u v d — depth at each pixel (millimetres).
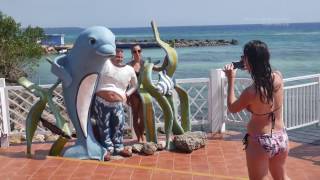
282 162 3781
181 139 6680
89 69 6152
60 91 7621
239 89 7793
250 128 3705
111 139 6469
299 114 8000
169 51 6969
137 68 6953
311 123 8227
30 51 21031
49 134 7781
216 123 8031
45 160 6121
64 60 6340
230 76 3766
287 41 74688
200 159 6312
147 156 6469
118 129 6473
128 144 7039
